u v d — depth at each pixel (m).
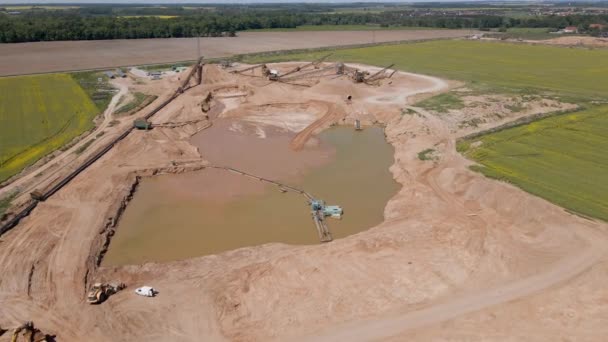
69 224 39.78
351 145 62.28
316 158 57.53
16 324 28.69
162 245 38.62
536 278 32.38
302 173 52.94
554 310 29.30
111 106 75.06
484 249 35.72
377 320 28.97
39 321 29.09
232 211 44.09
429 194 45.34
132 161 53.50
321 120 70.50
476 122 65.00
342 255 35.50
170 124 66.69
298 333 28.17
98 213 41.69
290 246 37.69
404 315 29.33
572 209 40.53
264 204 45.47
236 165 55.06
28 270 33.59
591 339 26.97
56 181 47.31
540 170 48.94
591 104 72.00
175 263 35.59
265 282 32.66
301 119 72.50
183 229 41.00
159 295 31.75
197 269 34.78
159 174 51.88
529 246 36.22
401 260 34.62
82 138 60.09
